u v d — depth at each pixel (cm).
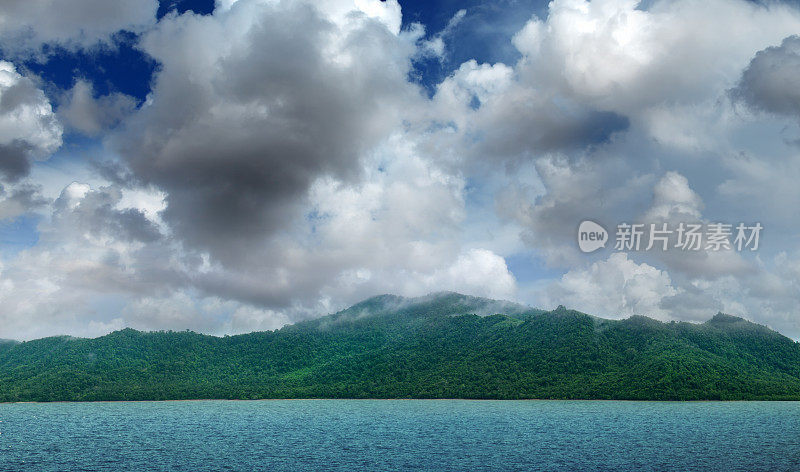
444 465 10388
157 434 15662
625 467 10044
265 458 11275
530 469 9969
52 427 17775
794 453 11269
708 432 14700
